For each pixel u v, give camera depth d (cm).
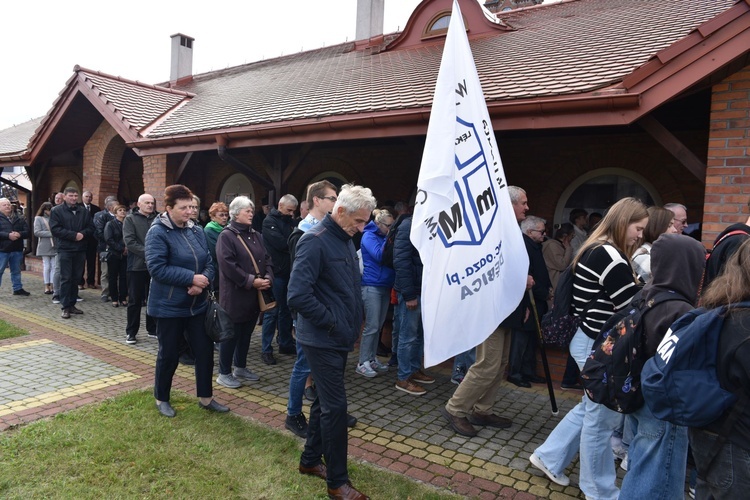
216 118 793
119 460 320
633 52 537
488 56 695
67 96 970
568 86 451
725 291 174
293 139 629
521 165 727
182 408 404
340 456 283
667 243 220
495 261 306
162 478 301
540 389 493
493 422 400
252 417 397
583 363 300
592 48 605
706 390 170
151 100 984
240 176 1044
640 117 409
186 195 390
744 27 367
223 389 458
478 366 373
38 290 948
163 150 782
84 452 324
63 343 589
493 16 923
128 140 823
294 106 710
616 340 227
